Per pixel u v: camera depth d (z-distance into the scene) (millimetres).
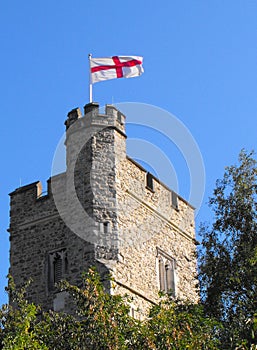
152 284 44594
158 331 33969
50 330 35094
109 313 34312
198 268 39938
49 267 44344
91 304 34250
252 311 36406
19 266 45281
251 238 38875
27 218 46188
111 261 42625
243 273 37781
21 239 45938
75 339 33938
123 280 42625
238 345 33531
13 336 33000
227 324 36750
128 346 33625
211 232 39625
